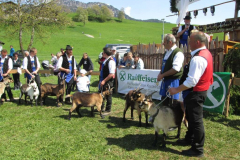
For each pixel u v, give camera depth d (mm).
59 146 3846
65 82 6801
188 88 3229
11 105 6660
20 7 19141
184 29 6484
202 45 3195
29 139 4148
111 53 5352
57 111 5992
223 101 5047
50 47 38219
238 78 4871
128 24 96625
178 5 8594
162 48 7008
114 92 8234
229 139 3990
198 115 3273
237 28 6812
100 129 4637
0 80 7000
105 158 3453
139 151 3645
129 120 5242
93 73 7609
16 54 9875
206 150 3629
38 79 6891
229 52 5270
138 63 7324
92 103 5219
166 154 3525
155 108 3689
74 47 39406
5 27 19969
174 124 3785
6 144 3932
